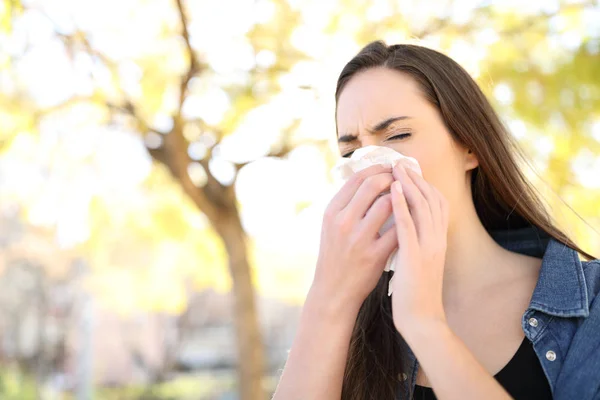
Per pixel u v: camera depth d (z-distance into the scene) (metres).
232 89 6.14
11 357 21.72
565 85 5.37
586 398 1.44
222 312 26.89
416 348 1.39
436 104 1.69
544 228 1.79
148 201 7.83
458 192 1.71
